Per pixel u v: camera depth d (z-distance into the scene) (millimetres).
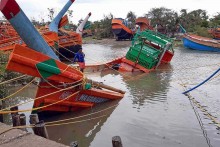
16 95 15789
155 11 77000
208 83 18875
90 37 84125
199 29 64312
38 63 10078
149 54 23906
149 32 28406
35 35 10625
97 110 13148
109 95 14273
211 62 30281
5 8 9578
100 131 10750
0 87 13023
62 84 11430
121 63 25094
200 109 13156
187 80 20141
